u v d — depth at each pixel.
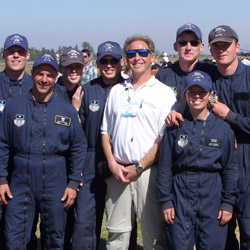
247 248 3.41
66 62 3.96
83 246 3.66
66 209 3.48
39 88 3.30
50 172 3.35
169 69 4.02
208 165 3.11
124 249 3.59
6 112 3.40
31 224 3.42
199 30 3.84
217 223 3.14
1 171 3.37
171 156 3.25
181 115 3.19
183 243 3.14
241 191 3.43
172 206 3.21
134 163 3.42
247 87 3.39
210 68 3.76
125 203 3.53
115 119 3.52
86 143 3.62
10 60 3.81
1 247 3.74
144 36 3.48
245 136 3.41
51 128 3.35
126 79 3.64
